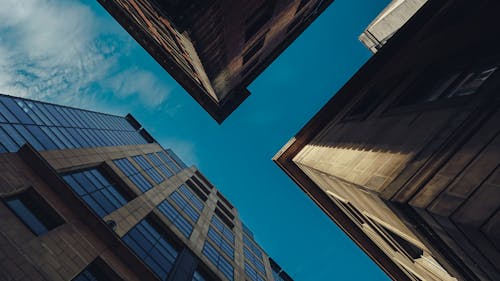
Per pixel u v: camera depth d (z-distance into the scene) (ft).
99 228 56.75
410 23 54.29
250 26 65.82
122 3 49.67
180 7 43.42
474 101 26.21
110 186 81.00
